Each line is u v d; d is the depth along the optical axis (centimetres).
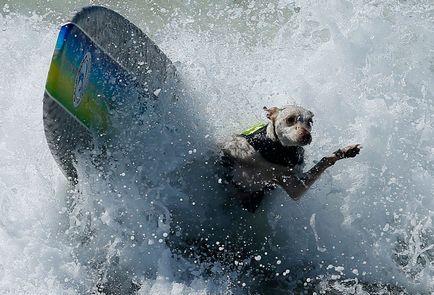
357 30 1247
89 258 971
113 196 1001
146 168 1033
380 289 973
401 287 979
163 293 934
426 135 1119
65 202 1012
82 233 986
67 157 980
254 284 970
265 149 986
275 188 1061
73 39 916
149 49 1093
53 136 937
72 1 1504
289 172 1001
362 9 1291
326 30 1313
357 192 1065
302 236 1044
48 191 1013
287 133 953
